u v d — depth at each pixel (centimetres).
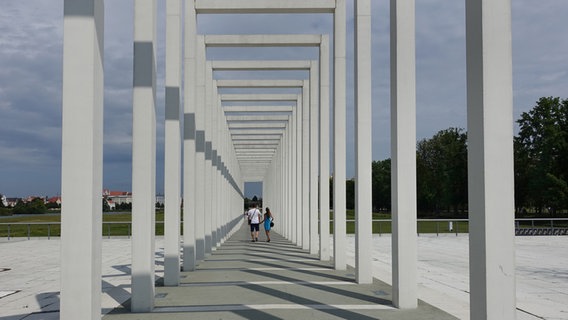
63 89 488
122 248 1823
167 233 933
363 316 654
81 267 484
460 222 3650
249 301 762
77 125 488
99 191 512
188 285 928
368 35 954
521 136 4719
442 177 5484
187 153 1130
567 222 4169
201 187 1353
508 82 439
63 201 486
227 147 2542
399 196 715
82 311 482
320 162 1391
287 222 2491
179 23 928
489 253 435
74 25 489
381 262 1355
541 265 1315
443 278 1046
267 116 2519
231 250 1750
